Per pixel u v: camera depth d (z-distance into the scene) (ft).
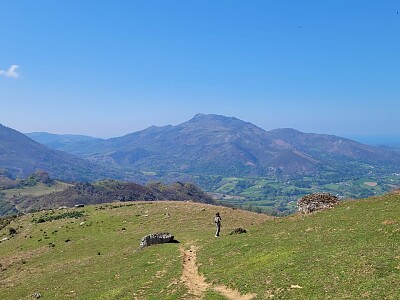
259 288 115.44
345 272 109.09
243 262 146.30
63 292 169.89
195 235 234.99
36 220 389.39
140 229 288.92
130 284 152.87
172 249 200.03
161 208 349.82
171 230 270.26
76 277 191.21
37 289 187.52
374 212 164.35
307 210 211.41
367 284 97.96
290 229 177.88
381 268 105.60
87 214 372.79
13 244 314.14
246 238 184.24
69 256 248.52
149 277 156.56
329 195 219.41
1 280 228.22
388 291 91.61
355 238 136.98
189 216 310.45
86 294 157.07
